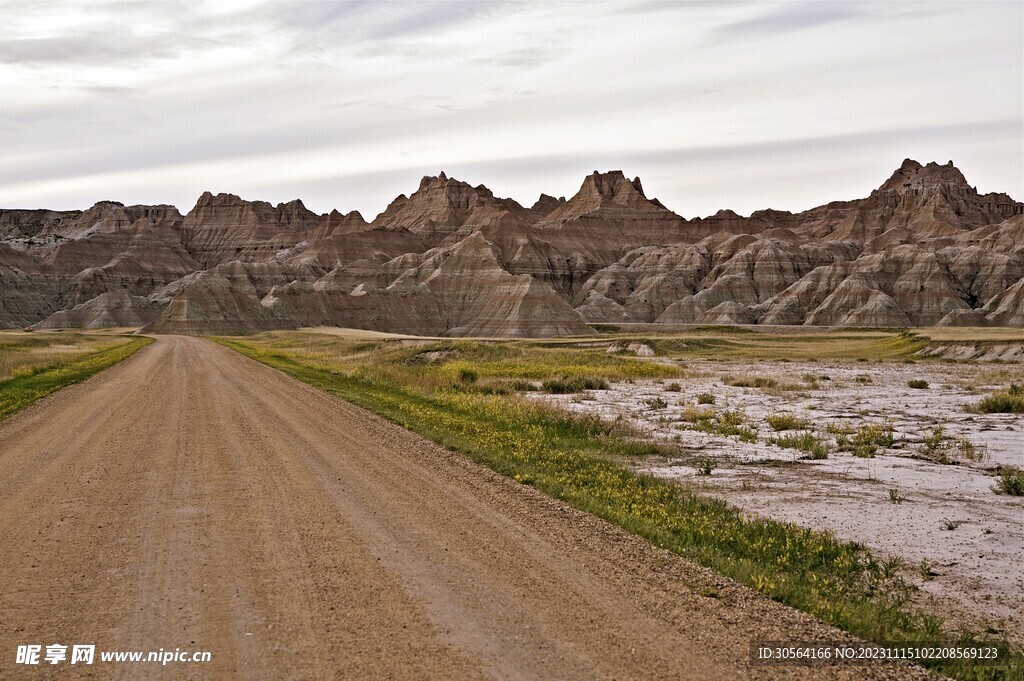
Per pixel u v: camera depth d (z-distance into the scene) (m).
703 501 12.45
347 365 44.81
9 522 9.49
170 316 149.00
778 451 17.98
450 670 5.55
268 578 7.46
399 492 11.33
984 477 15.24
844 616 7.16
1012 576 9.37
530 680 5.42
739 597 7.35
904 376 45.66
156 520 9.62
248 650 5.85
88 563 7.88
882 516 12.16
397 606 6.77
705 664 5.78
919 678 5.92
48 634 6.12
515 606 6.82
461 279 194.50
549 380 36.12
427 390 29.05
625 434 20.17
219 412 21.05
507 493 11.44
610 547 8.75
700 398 29.73
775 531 10.67
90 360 47.53
